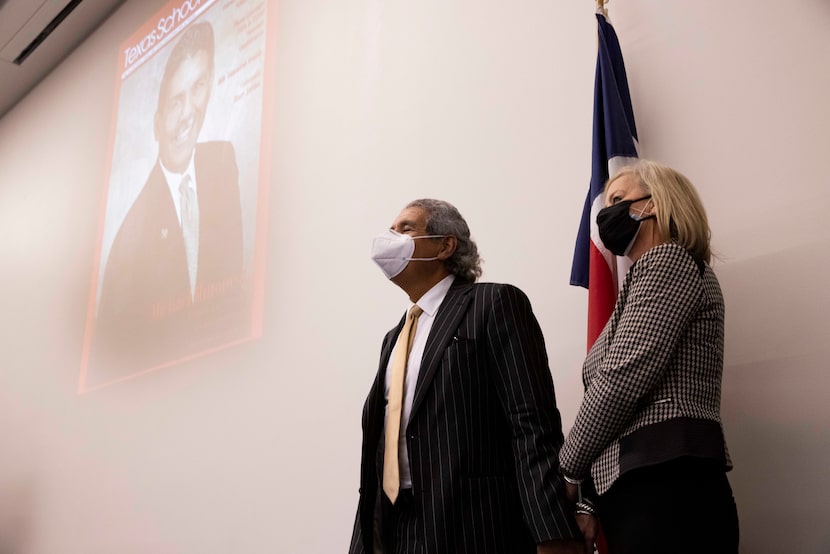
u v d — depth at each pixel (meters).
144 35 5.34
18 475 4.91
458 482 1.64
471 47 3.14
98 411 4.43
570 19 2.81
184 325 4.04
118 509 4.00
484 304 1.81
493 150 2.89
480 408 1.72
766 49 2.22
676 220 1.67
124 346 4.43
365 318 3.14
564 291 2.50
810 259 1.97
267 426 3.35
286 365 3.38
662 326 1.45
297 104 3.90
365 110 3.51
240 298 3.75
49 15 5.74
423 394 1.73
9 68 6.34
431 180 3.07
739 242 2.11
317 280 3.40
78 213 5.40
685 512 1.36
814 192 2.02
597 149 2.30
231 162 4.14
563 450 1.54
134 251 4.68
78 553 4.17
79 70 5.99
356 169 3.44
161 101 4.92
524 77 2.89
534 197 2.69
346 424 3.04
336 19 3.88
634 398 1.43
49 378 5.02
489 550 1.60
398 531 1.71
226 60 4.49
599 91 2.38
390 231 2.06
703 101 2.32
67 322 5.07
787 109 2.13
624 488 1.42
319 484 3.05
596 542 1.91
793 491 1.84
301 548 3.02
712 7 2.38
